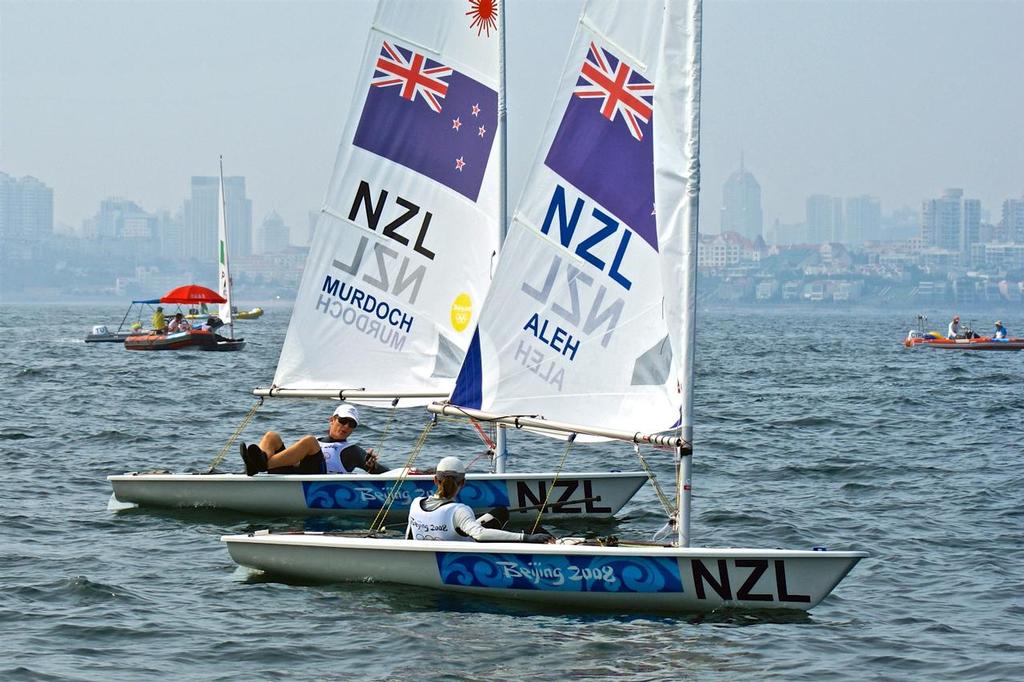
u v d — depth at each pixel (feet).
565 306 60.23
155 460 107.45
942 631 55.52
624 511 84.99
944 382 216.95
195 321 342.85
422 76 79.41
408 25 79.61
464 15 78.33
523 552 58.13
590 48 59.67
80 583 61.11
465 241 78.74
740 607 56.90
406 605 58.13
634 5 58.59
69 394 171.83
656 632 54.08
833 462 111.34
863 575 66.33
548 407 60.64
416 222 79.77
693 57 55.16
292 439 127.75
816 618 56.90
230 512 81.20
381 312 80.69
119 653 50.85
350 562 61.82
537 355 60.95
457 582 60.03
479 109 78.23
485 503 79.46
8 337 391.24
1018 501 89.81
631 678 48.19
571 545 58.29
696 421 147.95
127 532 75.00
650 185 58.23
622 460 114.42
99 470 100.53
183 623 55.16
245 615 56.49
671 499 89.76
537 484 79.71
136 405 158.61
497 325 61.62
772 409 164.55
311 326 82.28
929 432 137.49
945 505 88.48
